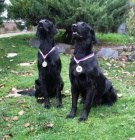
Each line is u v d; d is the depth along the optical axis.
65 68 3.80
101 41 5.75
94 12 4.78
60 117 2.22
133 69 3.89
